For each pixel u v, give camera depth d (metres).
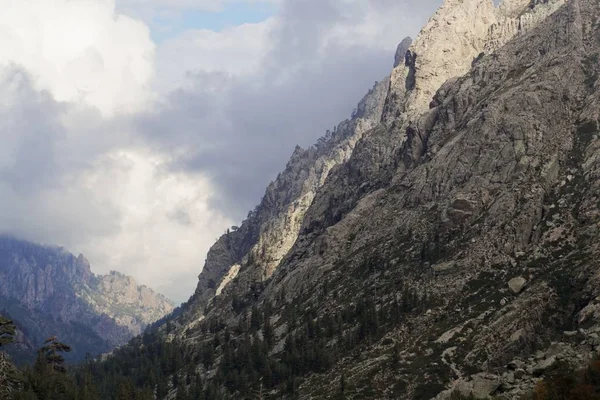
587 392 118.94
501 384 138.25
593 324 175.88
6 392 197.00
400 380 195.50
